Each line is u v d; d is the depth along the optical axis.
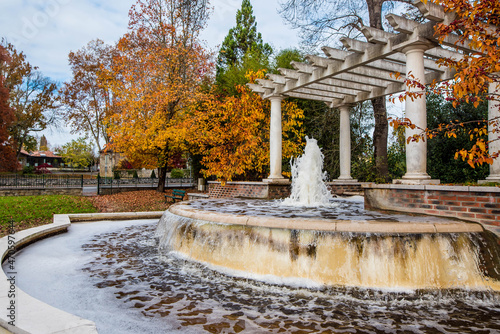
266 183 10.01
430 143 11.43
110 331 3.32
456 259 4.49
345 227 4.68
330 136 14.84
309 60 8.30
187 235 6.05
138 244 7.23
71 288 4.58
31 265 5.68
